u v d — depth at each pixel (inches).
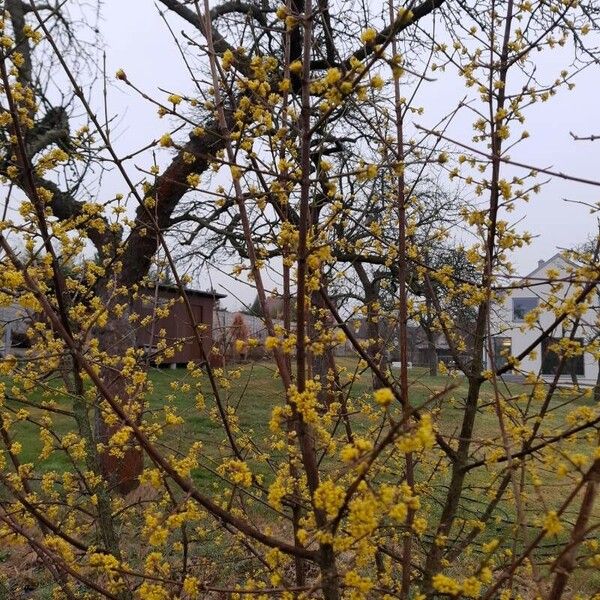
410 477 93.5
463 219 165.0
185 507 77.8
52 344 113.7
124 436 66.9
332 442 91.0
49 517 109.1
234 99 102.1
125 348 187.8
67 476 107.1
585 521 61.6
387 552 96.9
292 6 92.4
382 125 131.1
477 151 73.0
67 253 108.5
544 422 133.3
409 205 116.6
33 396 271.7
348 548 65.6
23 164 80.0
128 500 164.9
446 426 236.7
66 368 116.2
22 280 71.3
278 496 66.4
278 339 68.1
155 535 64.6
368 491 56.9
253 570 127.3
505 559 108.9
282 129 80.1
